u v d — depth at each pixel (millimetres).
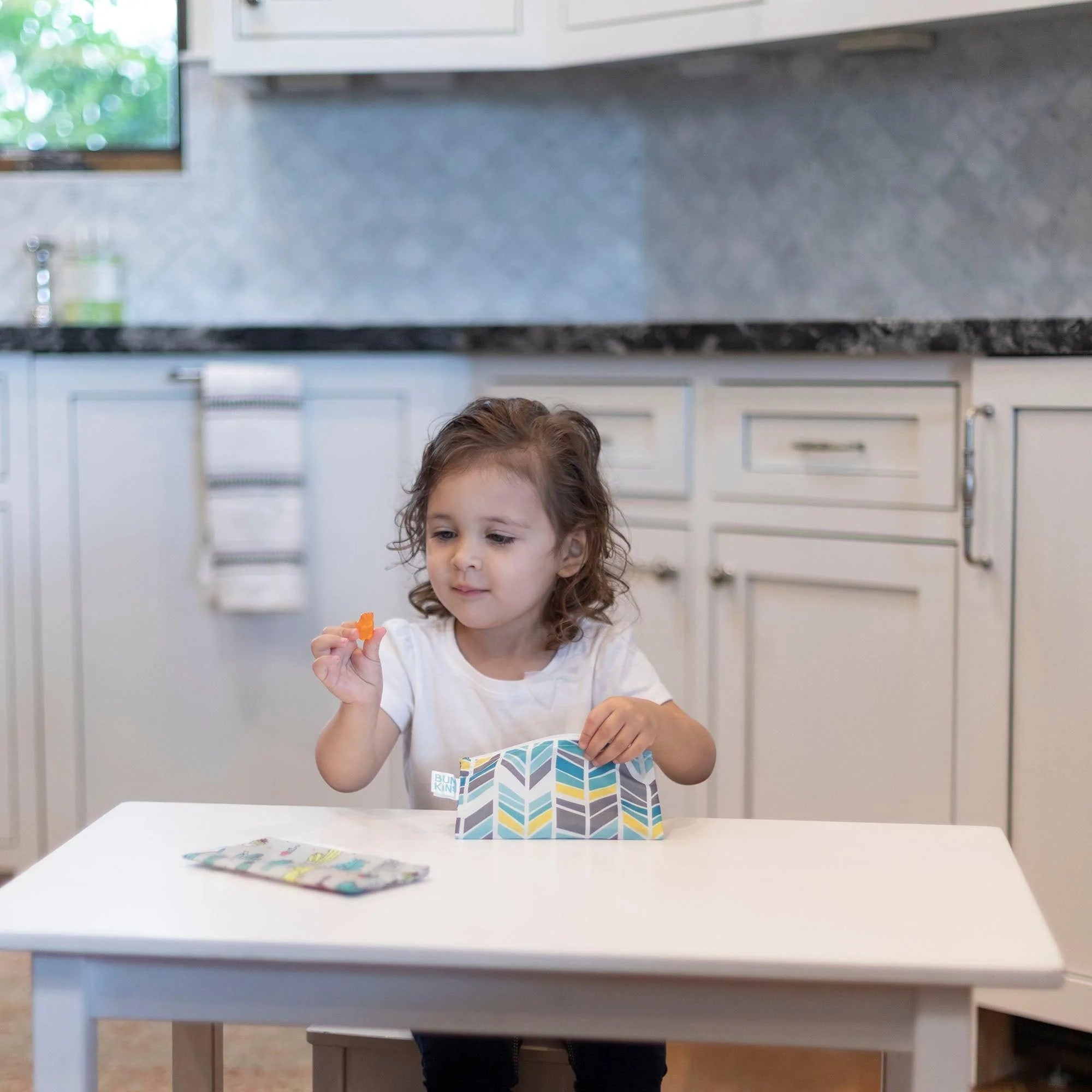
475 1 2441
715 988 850
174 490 2441
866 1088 1771
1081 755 1762
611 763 1099
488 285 2971
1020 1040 1959
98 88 2965
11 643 2463
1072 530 1749
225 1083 1802
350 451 2428
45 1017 870
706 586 2156
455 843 1030
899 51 2375
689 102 2797
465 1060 1294
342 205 2957
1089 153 2279
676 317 2869
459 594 1253
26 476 2436
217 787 2494
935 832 1064
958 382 1863
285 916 870
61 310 2920
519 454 1258
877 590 1969
